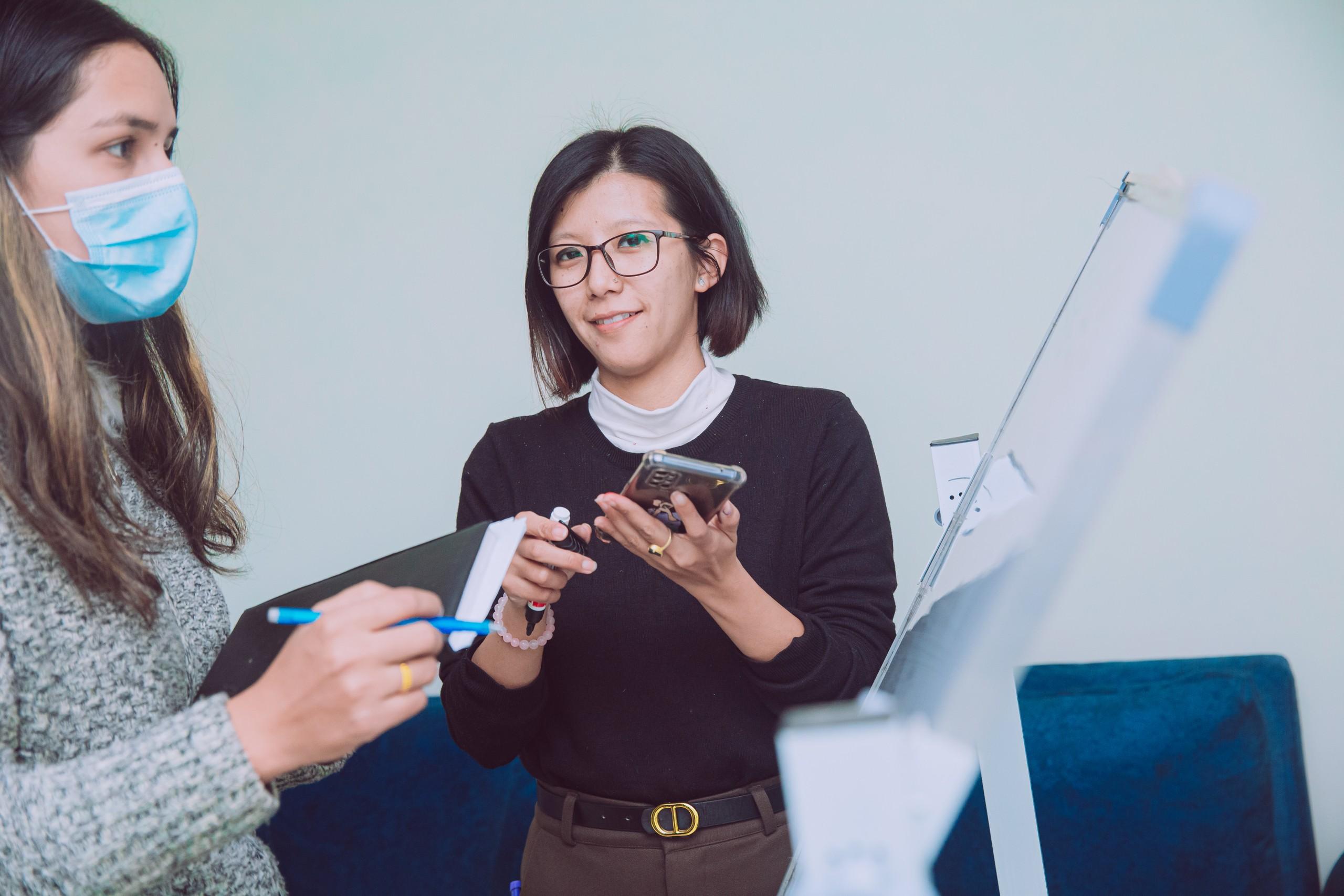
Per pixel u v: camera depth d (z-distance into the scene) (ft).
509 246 6.95
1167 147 6.25
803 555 3.92
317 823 6.32
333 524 7.13
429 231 7.02
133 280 2.62
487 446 4.30
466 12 6.97
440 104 7.00
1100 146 6.33
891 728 1.31
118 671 2.39
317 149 7.11
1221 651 6.30
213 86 7.17
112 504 2.54
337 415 7.12
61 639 2.31
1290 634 6.21
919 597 1.83
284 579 7.15
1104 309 1.36
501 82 6.93
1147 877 5.68
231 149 7.17
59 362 2.30
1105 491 1.32
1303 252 6.12
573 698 3.78
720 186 4.01
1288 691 5.99
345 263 7.10
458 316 7.00
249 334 7.17
